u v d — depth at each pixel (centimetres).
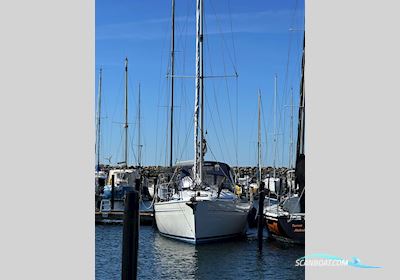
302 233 2278
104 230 2941
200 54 2350
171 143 3728
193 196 2245
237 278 1811
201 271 1909
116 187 4722
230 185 2558
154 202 2833
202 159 2353
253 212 3014
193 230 2234
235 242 2409
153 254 2184
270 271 1903
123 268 1194
